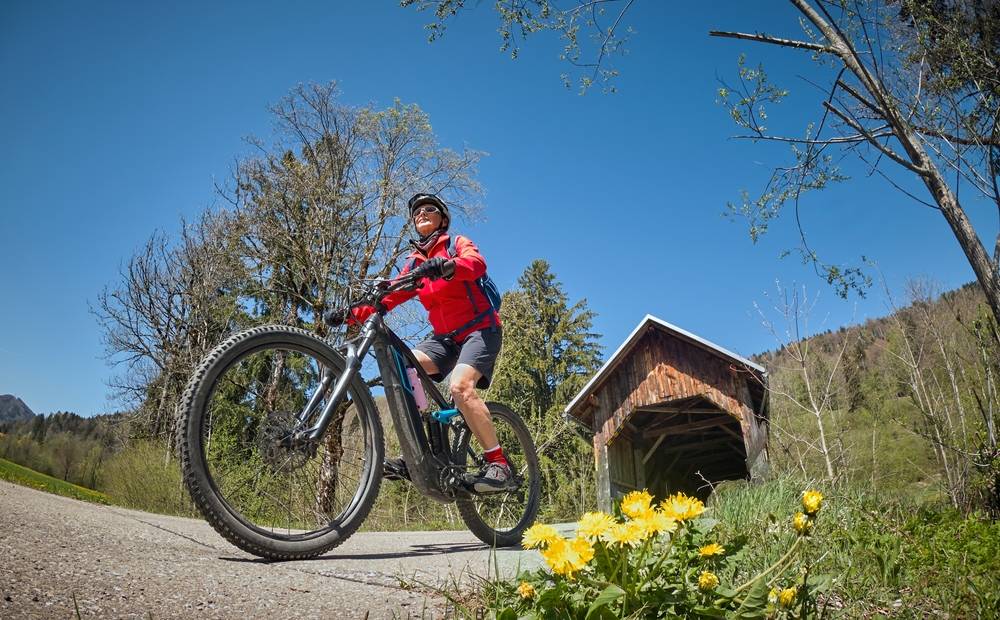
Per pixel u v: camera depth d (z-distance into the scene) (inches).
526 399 1331.2
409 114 687.7
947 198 220.7
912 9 207.0
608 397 573.6
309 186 663.8
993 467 186.2
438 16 272.4
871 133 236.7
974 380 224.2
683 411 567.2
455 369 130.5
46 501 124.3
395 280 124.6
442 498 129.3
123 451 504.1
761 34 255.8
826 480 173.6
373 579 85.4
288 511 107.5
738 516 130.9
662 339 556.1
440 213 143.4
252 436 105.7
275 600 65.8
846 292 261.0
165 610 56.1
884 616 71.4
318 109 687.7
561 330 1455.5
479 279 133.6
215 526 93.8
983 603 74.2
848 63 237.0
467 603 71.5
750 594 51.8
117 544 81.4
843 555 92.2
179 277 959.6
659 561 54.9
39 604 50.3
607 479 556.1
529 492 160.1
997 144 196.9
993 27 199.0
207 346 880.3
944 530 128.8
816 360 296.5
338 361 118.0
